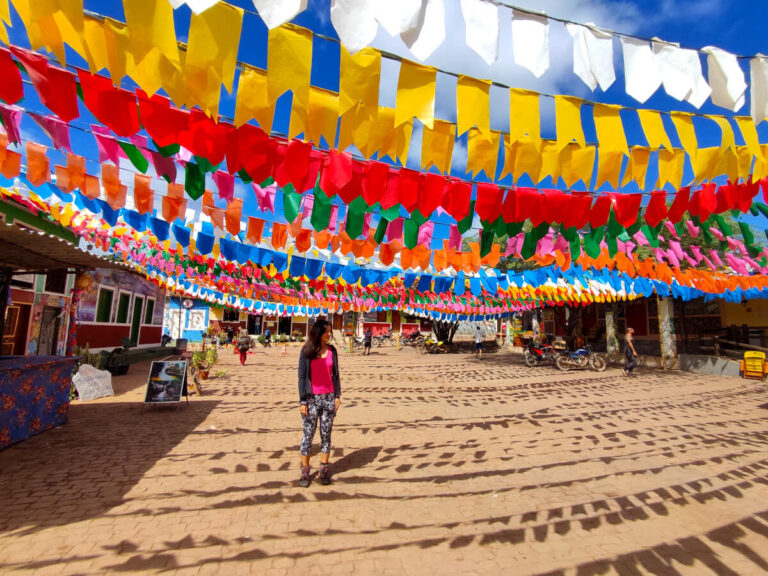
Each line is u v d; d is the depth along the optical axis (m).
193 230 5.88
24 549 2.88
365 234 4.92
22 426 5.32
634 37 2.23
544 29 2.03
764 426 6.70
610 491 4.09
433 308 13.53
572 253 3.79
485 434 6.15
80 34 1.70
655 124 2.58
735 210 3.33
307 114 2.00
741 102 2.40
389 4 1.72
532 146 2.56
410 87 2.08
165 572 2.68
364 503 3.77
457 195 3.04
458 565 2.83
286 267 6.51
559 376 13.42
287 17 1.58
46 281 10.07
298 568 2.76
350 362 18.41
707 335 16.69
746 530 3.34
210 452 5.10
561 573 2.75
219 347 27.25
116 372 11.80
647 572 2.76
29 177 3.34
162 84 1.82
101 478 4.20
